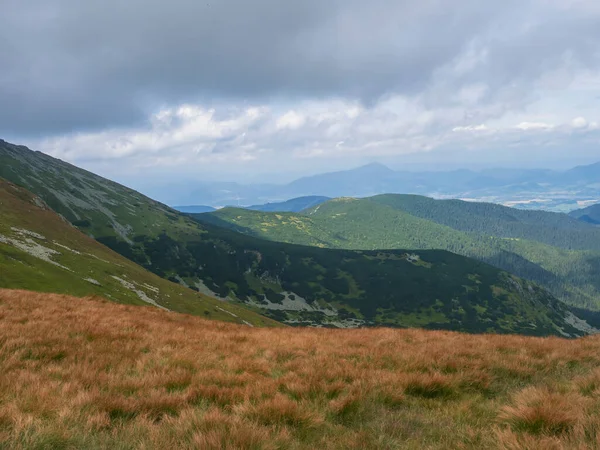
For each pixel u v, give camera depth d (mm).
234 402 7066
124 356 10102
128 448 5027
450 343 13609
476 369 9633
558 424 5621
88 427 5461
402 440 5836
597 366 10461
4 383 6996
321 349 12258
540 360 10969
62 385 7219
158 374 8445
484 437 5684
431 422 6648
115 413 6234
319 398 7492
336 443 5648
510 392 8273
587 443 4867
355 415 6828
